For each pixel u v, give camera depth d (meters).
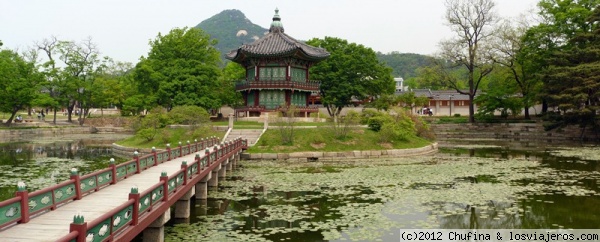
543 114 64.81
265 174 28.56
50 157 39.38
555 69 54.06
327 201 19.75
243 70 71.12
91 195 14.03
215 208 18.48
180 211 16.47
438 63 72.31
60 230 9.93
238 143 34.91
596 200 19.75
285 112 47.59
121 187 15.54
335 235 14.18
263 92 55.41
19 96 66.56
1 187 23.30
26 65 69.81
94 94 82.75
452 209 18.08
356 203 19.28
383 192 21.91
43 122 79.62
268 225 15.54
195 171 18.30
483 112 71.69
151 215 11.56
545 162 34.81
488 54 67.56
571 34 61.88
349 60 64.69
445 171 29.78
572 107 52.03
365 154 40.19
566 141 57.88
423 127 52.66
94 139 63.91
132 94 84.12
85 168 31.48
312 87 56.88
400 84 148.75
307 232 14.56
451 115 89.31
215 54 65.25
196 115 46.41
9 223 9.91
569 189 22.52
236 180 26.03
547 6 64.75
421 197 20.56
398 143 44.06
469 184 24.33
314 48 58.22
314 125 46.81
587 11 59.38
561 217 16.77
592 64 51.50
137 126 53.59
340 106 68.00
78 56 80.38
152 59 62.75
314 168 31.73
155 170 20.45
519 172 29.12
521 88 68.75
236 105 69.75
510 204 19.00
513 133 67.81
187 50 61.66
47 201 11.62
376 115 47.16
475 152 44.31
